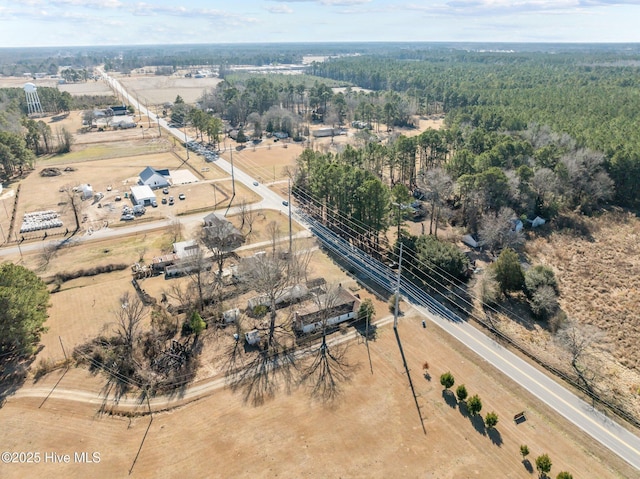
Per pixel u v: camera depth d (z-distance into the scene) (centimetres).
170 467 4066
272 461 4131
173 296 6656
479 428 4538
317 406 4784
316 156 10650
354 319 6306
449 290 6856
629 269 7825
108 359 5347
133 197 10594
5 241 8469
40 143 15025
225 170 13125
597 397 4956
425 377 5228
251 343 5719
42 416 4612
